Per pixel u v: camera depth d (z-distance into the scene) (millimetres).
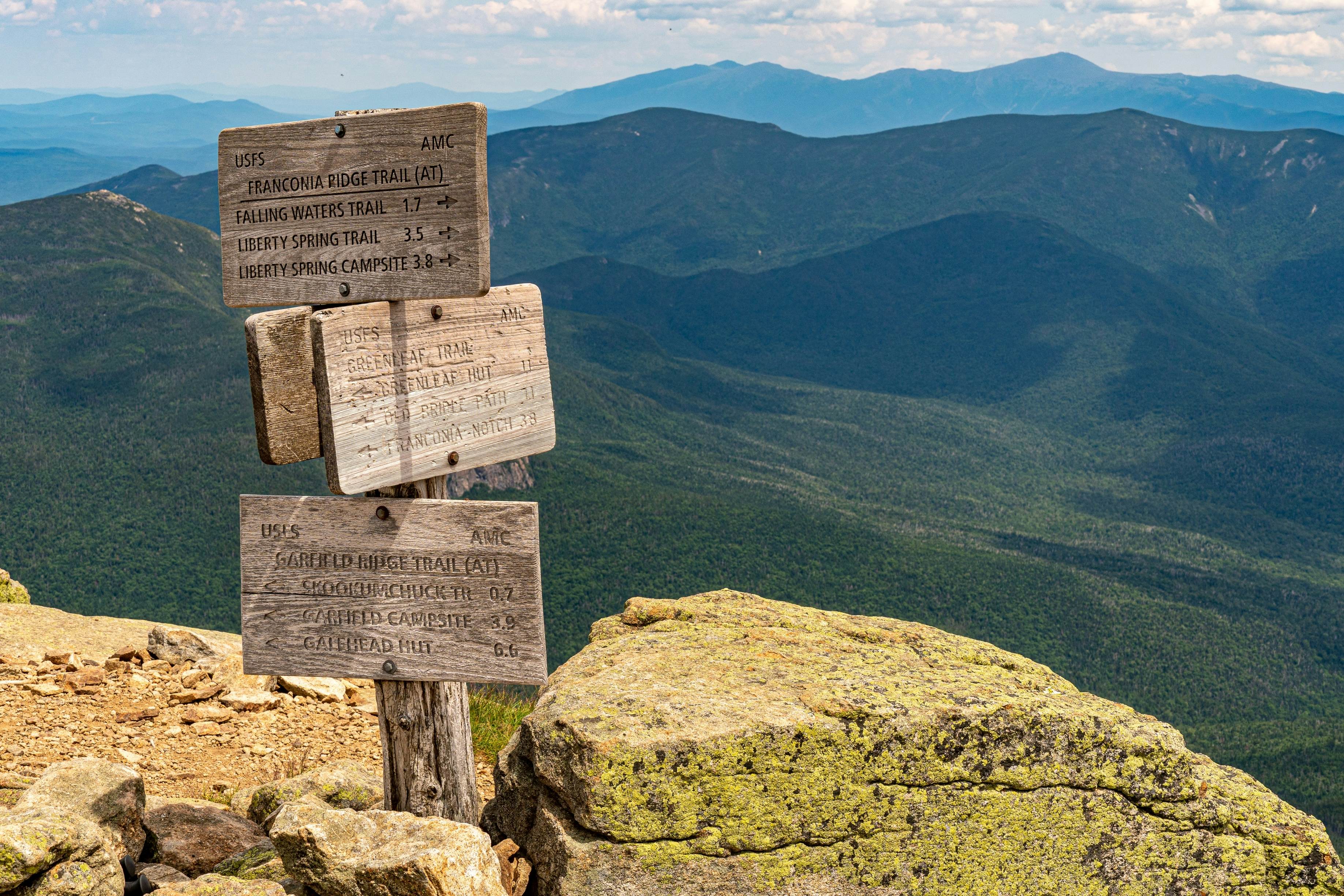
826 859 5496
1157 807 5887
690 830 5340
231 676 10016
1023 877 5719
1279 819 6113
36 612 12625
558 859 5363
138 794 6156
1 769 7637
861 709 5605
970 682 6273
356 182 5062
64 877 4805
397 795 5766
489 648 5371
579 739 5375
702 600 8398
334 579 5496
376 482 5148
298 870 5105
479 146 4848
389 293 5102
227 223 5309
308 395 5047
